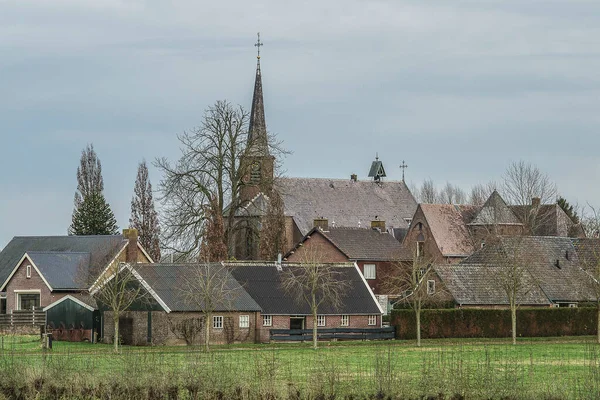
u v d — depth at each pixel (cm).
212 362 6756
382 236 19512
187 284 12962
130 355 7112
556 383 6519
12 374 6662
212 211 16212
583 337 14512
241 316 13462
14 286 16225
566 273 16425
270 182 17238
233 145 16588
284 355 10431
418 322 12625
